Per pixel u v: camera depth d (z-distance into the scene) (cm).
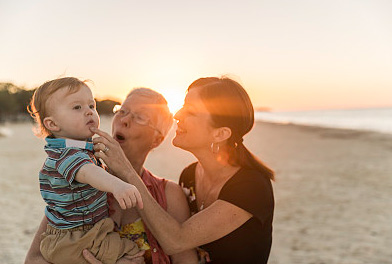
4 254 639
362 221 809
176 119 218
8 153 2152
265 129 4838
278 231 751
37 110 193
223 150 214
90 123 193
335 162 1705
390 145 2552
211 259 206
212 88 210
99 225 182
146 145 212
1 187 1185
